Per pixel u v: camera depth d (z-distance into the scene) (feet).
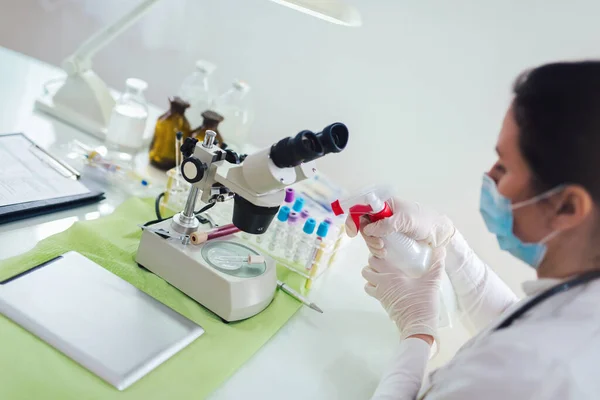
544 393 1.96
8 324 2.44
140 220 3.62
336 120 5.76
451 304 3.68
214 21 5.97
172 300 2.97
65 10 6.74
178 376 2.52
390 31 5.23
